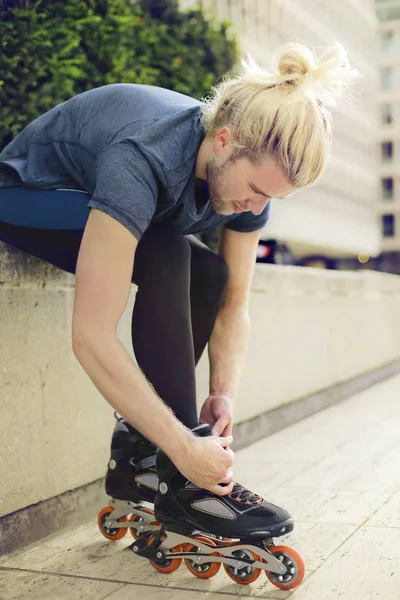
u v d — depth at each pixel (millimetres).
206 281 1568
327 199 34594
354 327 4492
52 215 1476
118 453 1593
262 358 3143
